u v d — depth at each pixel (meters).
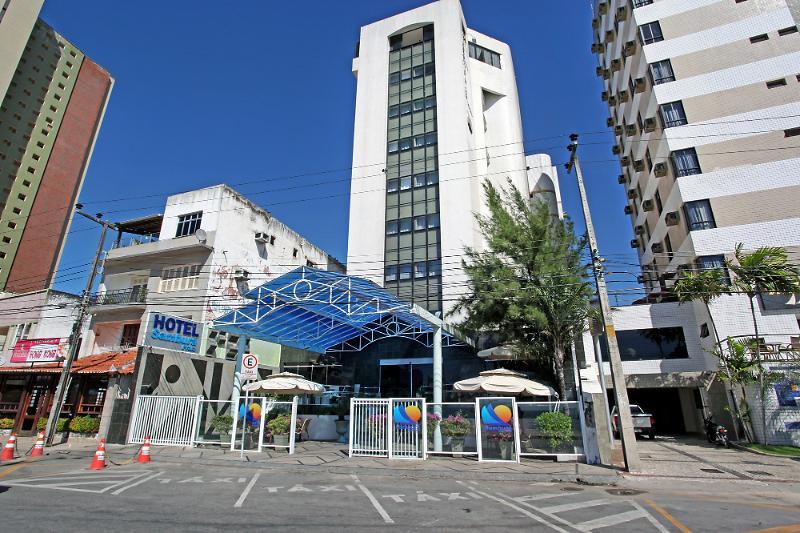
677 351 23.62
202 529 6.14
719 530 6.36
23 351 21.55
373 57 38.81
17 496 8.12
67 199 56.94
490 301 18.28
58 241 55.06
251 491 9.05
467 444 14.45
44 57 56.88
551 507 7.85
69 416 19.16
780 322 20.98
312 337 22.45
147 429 16.55
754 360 17.75
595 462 12.96
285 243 30.69
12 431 20.00
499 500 8.45
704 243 23.81
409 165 33.78
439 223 31.11
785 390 17.50
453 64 35.53
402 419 14.22
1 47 48.84
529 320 17.62
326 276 15.91
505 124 42.56
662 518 7.06
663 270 30.16
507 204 20.14
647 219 34.44
